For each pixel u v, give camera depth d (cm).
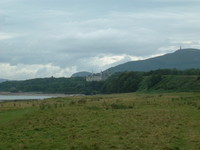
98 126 3356
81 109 5166
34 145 2484
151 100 7500
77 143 2522
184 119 3916
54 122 3638
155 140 2620
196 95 9931
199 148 2395
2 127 3409
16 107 6184
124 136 2795
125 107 5616
